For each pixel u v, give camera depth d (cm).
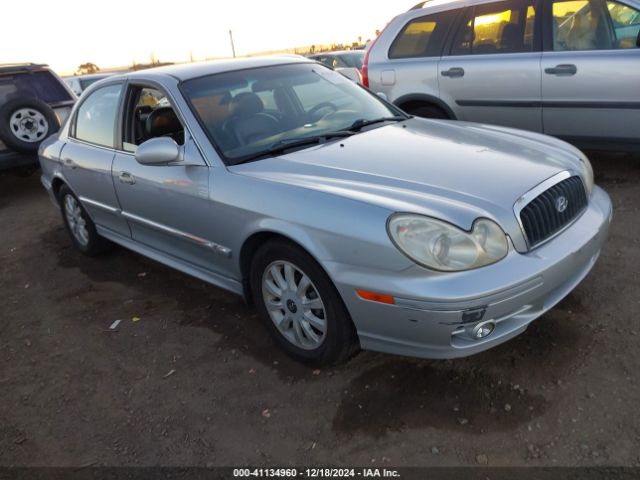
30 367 333
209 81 356
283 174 288
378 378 278
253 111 345
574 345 283
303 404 269
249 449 246
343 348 271
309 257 265
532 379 263
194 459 245
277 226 272
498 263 234
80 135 446
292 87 377
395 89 628
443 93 593
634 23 475
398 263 231
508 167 277
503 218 240
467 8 570
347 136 337
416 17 611
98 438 265
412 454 231
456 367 278
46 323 385
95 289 429
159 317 371
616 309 308
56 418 284
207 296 392
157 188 346
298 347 294
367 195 252
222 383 293
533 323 304
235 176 299
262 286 302
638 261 358
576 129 523
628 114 488
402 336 242
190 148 323
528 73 530
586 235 270
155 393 292
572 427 233
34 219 645
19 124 702
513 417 242
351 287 246
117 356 331
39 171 907
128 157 378
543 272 239
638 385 251
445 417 247
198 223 326
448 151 301
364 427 249
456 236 228
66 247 532
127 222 405
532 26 529
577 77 503
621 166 555
